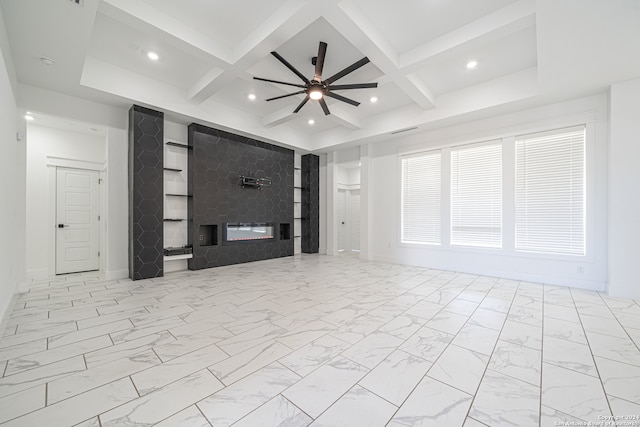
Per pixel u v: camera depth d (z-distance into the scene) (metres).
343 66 3.78
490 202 4.79
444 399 1.54
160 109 4.42
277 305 3.16
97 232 5.20
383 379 1.73
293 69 3.19
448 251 5.26
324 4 2.45
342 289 3.86
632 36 2.55
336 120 5.56
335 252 7.47
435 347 2.16
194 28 3.07
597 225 3.78
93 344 2.18
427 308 3.06
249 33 3.14
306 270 5.26
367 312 2.93
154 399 1.53
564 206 4.08
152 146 4.43
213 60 3.34
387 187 6.22
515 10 2.64
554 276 4.12
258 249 6.37
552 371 1.82
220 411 1.43
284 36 2.89
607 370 1.83
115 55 3.67
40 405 1.47
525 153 4.41
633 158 3.36
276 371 1.82
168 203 5.04
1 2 2.21
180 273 4.92
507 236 4.57
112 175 4.35
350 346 2.17
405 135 5.81
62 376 1.74
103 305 3.12
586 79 3.38
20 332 2.38
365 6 2.70
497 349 2.13
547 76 3.32
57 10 2.33
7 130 2.68
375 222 6.44
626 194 3.40
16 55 2.95
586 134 3.86
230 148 5.78
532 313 2.90
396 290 3.81
